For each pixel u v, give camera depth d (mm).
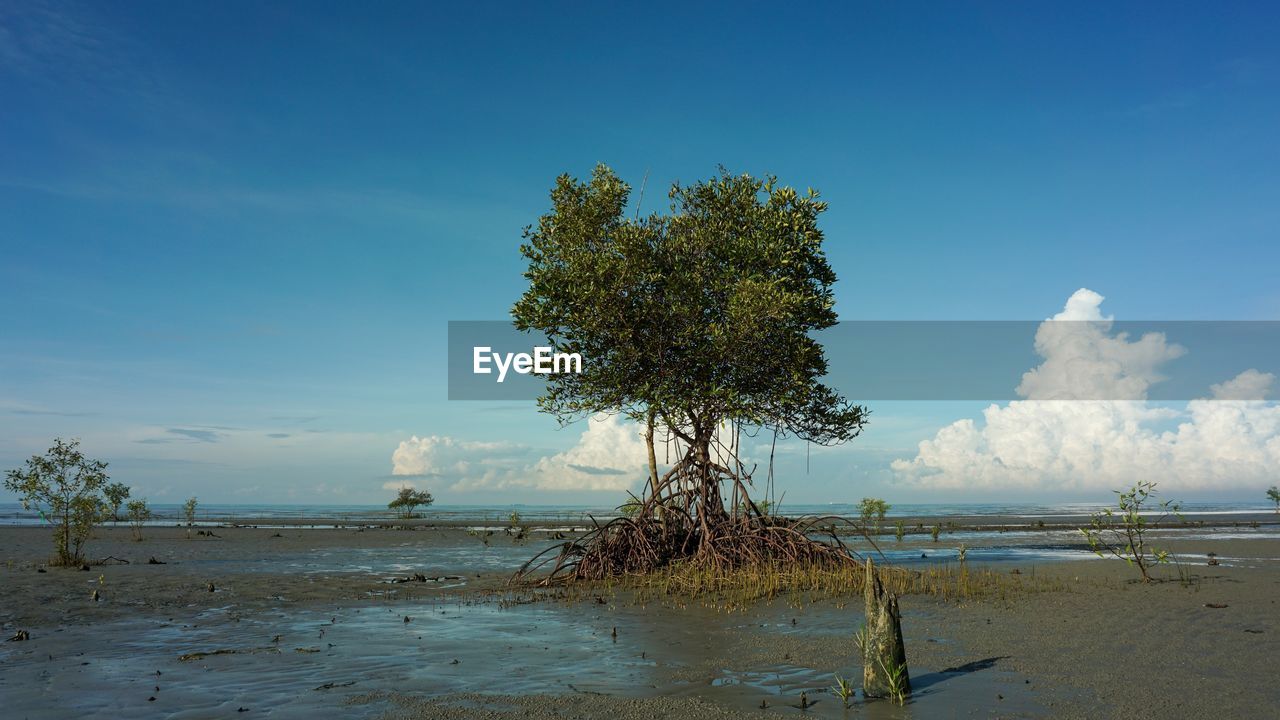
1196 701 7164
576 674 8703
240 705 7422
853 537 38500
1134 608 12508
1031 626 11117
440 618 13109
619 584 17922
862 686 8008
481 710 7203
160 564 23859
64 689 8125
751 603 14312
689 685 8141
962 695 7496
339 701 7559
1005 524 56281
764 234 19281
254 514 100938
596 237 19438
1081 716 6754
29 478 22234
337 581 19266
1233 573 17859
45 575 19891
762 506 20703
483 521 65750
